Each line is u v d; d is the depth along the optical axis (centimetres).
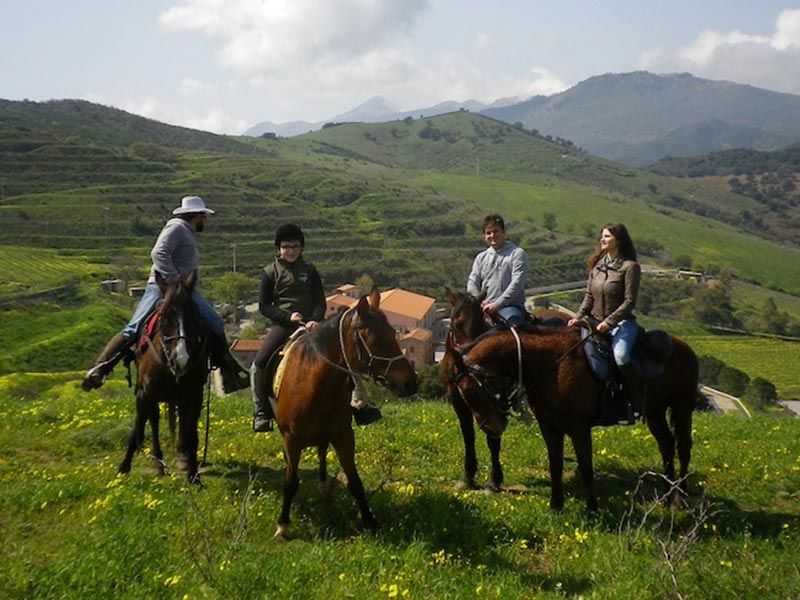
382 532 786
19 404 1506
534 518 848
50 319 6506
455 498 866
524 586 670
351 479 804
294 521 819
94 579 626
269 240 13625
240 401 1566
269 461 1095
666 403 965
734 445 1220
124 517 774
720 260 17850
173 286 930
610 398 880
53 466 1049
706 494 974
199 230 1054
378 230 15550
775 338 11344
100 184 15450
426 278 12719
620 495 964
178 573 639
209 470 1038
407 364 766
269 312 914
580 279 13900
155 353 930
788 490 1002
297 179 18838
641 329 906
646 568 689
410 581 649
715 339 11106
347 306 824
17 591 608
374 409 871
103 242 12288
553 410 867
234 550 693
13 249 10650
